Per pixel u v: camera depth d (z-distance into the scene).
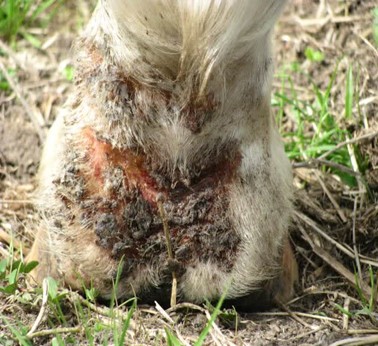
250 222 3.73
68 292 3.88
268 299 3.98
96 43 3.59
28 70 6.01
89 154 3.69
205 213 3.71
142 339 3.69
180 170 3.66
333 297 4.19
